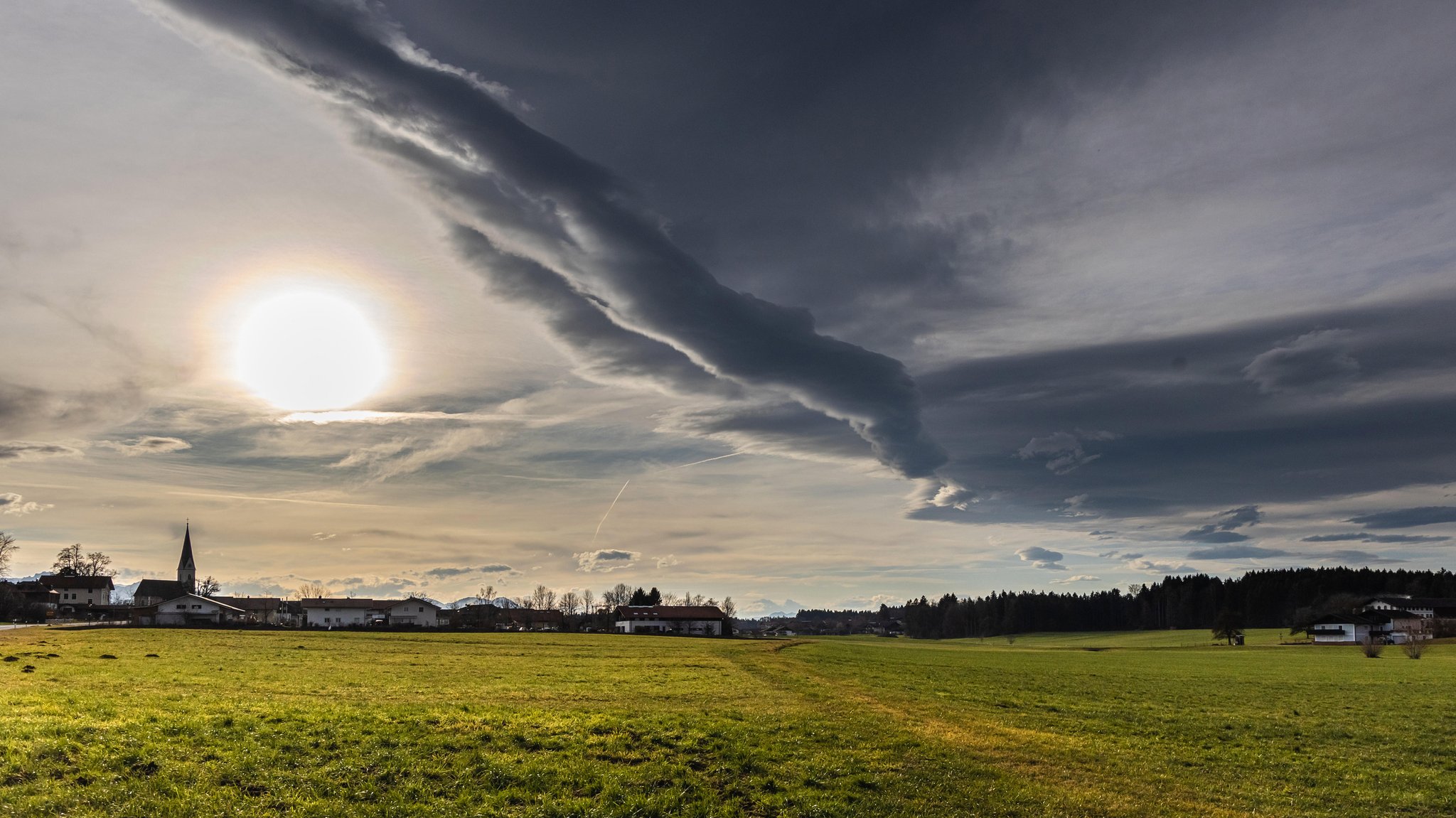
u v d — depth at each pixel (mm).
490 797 22953
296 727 28062
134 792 21297
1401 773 31688
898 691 49906
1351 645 146250
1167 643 173750
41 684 40125
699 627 197500
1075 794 26719
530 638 110125
